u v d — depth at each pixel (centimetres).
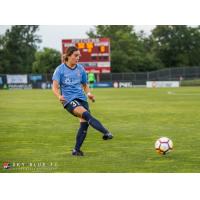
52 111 4562
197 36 19888
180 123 3341
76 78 1992
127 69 18225
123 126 3200
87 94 2036
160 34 19800
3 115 4144
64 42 12675
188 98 6775
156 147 2053
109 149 2234
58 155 2097
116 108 4881
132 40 19650
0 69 19512
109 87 14400
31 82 14538
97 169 1800
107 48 12725
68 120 3666
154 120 3581
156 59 19325
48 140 2581
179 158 1986
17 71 19938
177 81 14212
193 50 19850
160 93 8769
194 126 3152
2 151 2231
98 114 4175
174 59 19750
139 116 3934
